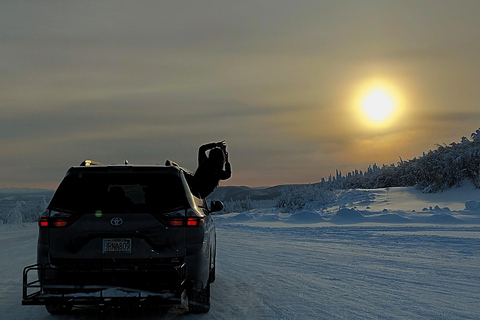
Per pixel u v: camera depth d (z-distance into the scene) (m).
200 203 7.27
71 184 6.19
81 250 5.97
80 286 5.88
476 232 19.17
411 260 12.00
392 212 30.36
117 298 5.81
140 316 6.95
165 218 6.07
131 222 6.00
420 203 36.62
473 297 7.73
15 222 44.59
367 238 18.28
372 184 56.97
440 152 42.00
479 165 38.31
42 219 6.07
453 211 29.20
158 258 6.00
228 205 68.38
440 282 9.05
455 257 12.28
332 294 8.20
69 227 6.00
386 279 9.50
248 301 7.79
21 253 16.62
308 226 27.75
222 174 9.91
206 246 6.44
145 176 6.22
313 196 43.97
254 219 37.22
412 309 6.98
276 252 15.02
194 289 6.46
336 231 22.34
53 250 6.00
